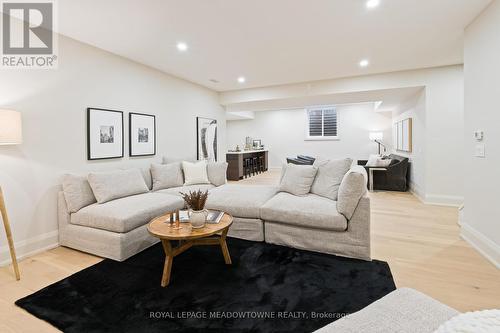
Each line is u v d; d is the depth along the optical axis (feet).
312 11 8.44
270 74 15.67
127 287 6.78
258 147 32.32
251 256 8.46
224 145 21.42
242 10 8.31
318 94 17.26
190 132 17.42
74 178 9.43
